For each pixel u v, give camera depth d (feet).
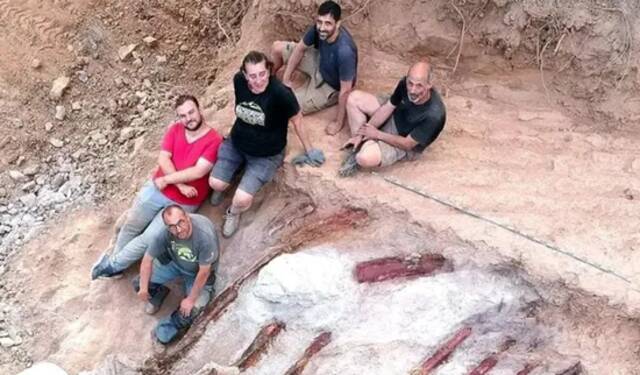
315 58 23.68
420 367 19.47
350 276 20.62
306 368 19.81
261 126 21.16
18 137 28.37
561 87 23.11
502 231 20.66
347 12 24.22
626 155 22.26
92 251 24.76
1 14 30.19
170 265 21.42
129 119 28.89
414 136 21.59
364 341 19.81
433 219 21.09
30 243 25.45
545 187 21.67
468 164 22.47
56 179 27.27
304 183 22.49
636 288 19.36
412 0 23.61
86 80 29.89
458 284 20.18
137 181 26.45
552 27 22.20
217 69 29.58
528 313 20.02
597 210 21.07
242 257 22.56
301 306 20.24
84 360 21.93
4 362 22.62
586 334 19.52
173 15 31.35
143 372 21.48
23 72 29.58
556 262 19.86
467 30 23.18
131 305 22.80
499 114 23.53
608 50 21.97
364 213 21.84
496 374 19.45
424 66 20.35
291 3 24.91
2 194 27.09
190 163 22.24
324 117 24.04
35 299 23.75
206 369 20.34
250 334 20.65
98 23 30.83
